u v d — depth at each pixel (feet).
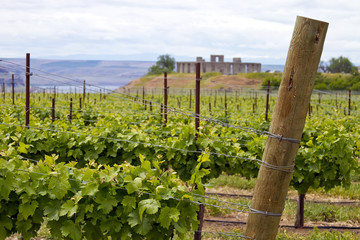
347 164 25.46
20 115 44.73
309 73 11.62
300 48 11.49
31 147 25.41
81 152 25.75
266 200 12.32
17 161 13.64
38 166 13.88
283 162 12.07
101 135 25.57
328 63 375.04
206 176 23.65
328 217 27.99
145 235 13.43
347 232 24.29
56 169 13.39
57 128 29.66
